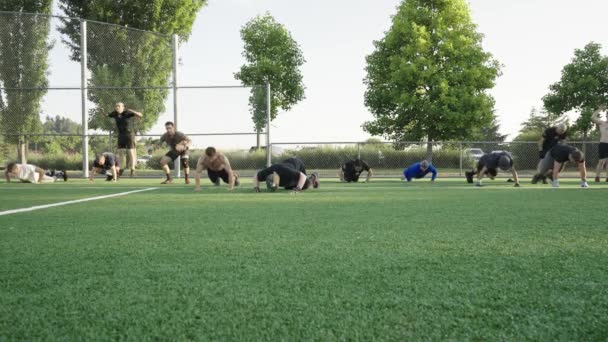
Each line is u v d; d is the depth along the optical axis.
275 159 16.94
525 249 2.51
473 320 1.39
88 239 2.87
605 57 31.47
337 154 17.31
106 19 27.00
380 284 1.79
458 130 31.27
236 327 1.34
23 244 2.70
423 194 7.09
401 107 31.62
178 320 1.40
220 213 4.38
